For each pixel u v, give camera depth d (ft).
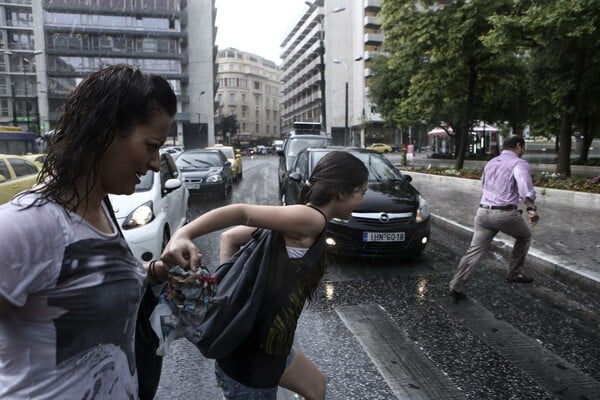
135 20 189.16
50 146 3.61
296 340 13.19
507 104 93.61
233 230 6.72
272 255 5.56
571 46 42.52
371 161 26.11
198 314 4.85
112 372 3.68
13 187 26.73
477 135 142.92
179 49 196.95
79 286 3.38
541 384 10.85
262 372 5.67
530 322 14.52
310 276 5.72
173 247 4.81
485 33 47.57
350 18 247.29
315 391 6.77
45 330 3.31
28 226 3.17
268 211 5.42
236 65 383.65
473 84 58.23
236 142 300.40
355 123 239.50
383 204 20.59
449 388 10.66
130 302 3.83
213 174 42.52
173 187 21.54
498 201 15.98
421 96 62.23
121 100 3.59
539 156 134.92
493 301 16.37
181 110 208.44
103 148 3.60
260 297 5.43
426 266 20.70
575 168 70.49
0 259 3.05
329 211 5.96
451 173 56.90
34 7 178.19
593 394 10.43
